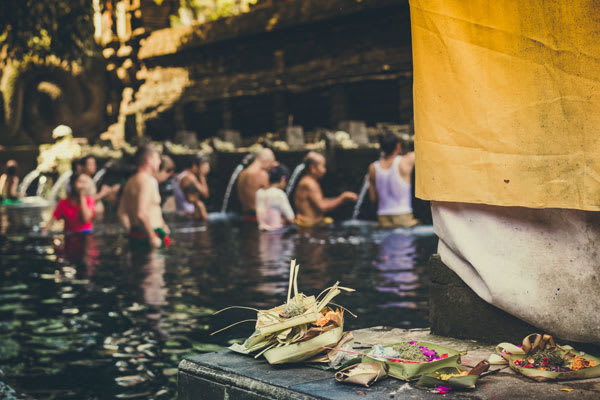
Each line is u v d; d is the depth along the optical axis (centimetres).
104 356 483
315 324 335
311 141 1705
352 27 1788
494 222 345
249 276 761
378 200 1267
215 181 1798
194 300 649
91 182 1520
